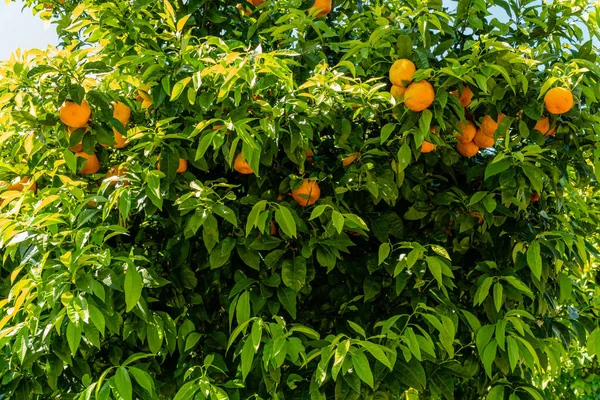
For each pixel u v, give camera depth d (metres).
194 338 2.09
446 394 2.12
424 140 2.14
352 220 1.97
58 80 1.89
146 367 2.01
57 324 1.70
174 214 2.06
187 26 2.61
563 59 2.56
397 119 2.04
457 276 2.46
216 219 2.14
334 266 2.25
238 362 2.20
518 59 2.02
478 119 2.24
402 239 2.29
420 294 2.21
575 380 4.62
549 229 2.42
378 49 2.24
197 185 1.97
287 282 2.04
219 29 2.73
